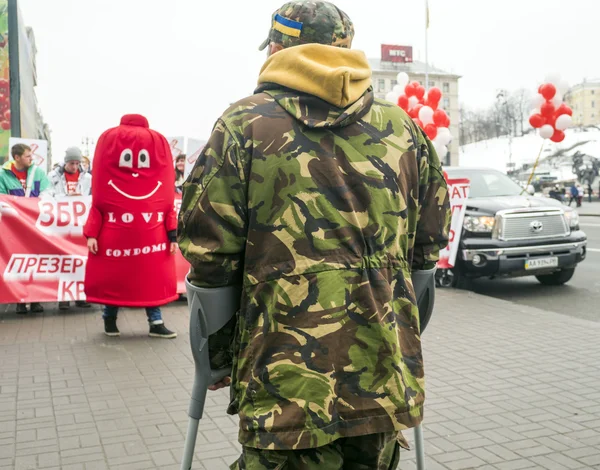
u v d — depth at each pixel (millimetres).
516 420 4211
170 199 6449
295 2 2010
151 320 6559
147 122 6457
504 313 7684
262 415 1762
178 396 4719
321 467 1811
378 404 1786
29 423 4188
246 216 1850
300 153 1830
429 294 2197
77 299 7980
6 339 6484
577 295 9156
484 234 9102
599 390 4801
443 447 3795
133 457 3668
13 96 14109
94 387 4930
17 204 7789
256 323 1810
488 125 118688
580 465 3527
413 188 2014
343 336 1780
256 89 2014
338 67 1898
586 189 47125
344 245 1820
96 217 6293
